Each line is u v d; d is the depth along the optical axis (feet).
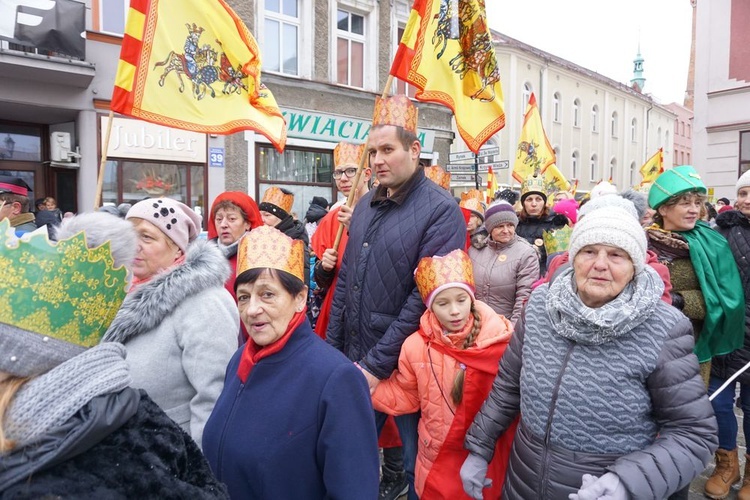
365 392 5.21
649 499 5.03
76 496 2.90
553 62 89.97
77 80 26.30
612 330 5.31
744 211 10.53
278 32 36.55
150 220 6.81
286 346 5.31
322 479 5.04
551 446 5.76
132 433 3.37
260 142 35.47
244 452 5.04
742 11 39.93
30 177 30.50
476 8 10.55
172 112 10.25
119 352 3.57
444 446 7.84
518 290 12.09
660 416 5.45
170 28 10.25
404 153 8.27
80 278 3.31
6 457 2.90
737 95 40.45
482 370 7.65
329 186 40.06
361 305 8.52
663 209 9.78
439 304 7.70
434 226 8.16
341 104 39.70
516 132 84.28
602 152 105.50
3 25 23.24
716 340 9.27
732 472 10.14
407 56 10.16
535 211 16.66
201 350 5.99
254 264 5.28
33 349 3.10
